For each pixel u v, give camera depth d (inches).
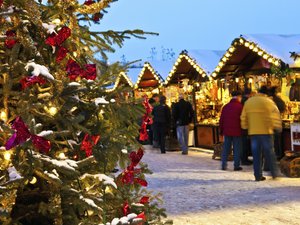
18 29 100.4
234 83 555.5
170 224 136.6
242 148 430.3
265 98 335.6
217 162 466.6
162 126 574.6
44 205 101.1
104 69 126.1
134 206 125.8
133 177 120.6
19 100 97.9
